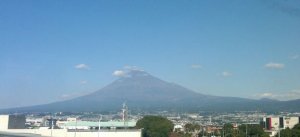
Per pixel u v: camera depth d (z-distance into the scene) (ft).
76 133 427.33
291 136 529.86
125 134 444.55
